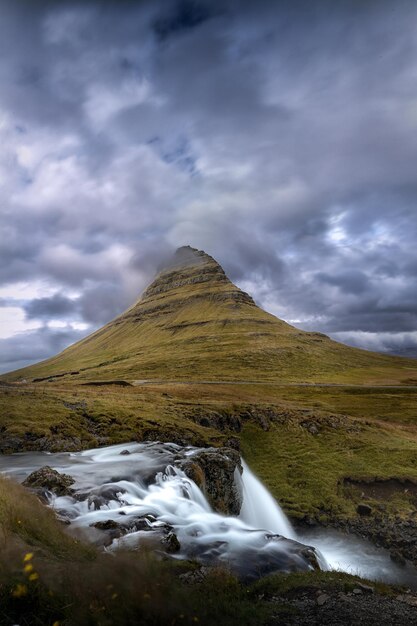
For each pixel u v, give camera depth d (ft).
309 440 180.65
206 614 32.17
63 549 39.34
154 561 39.32
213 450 123.95
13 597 24.56
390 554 107.14
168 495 85.40
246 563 54.70
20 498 52.34
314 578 46.73
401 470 154.40
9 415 134.10
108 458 109.60
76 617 24.50
